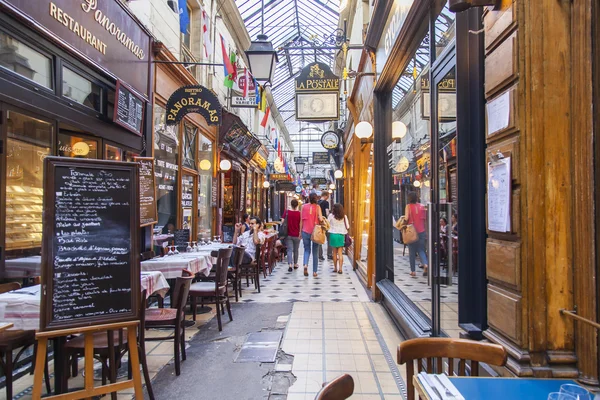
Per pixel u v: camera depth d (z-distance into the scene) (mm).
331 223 9531
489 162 2318
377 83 6352
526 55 2021
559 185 2012
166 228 7711
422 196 4297
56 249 2510
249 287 7699
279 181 24750
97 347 2932
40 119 4070
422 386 1627
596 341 1912
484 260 2611
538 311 1987
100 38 5094
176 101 6758
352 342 4430
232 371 3682
